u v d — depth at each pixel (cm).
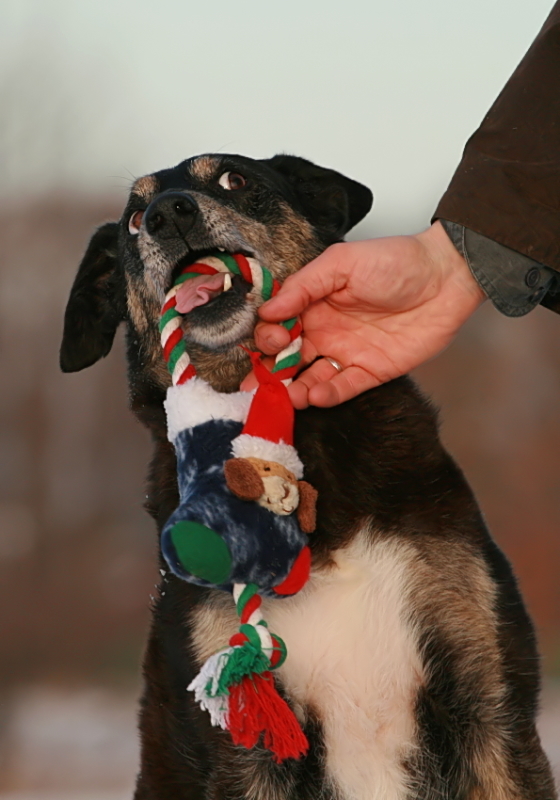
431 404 648
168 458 654
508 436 3206
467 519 604
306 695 587
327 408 621
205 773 592
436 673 585
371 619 592
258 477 497
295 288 577
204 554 478
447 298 599
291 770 579
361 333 611
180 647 609
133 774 1412
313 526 517
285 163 747
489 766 568
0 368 3362
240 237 635
